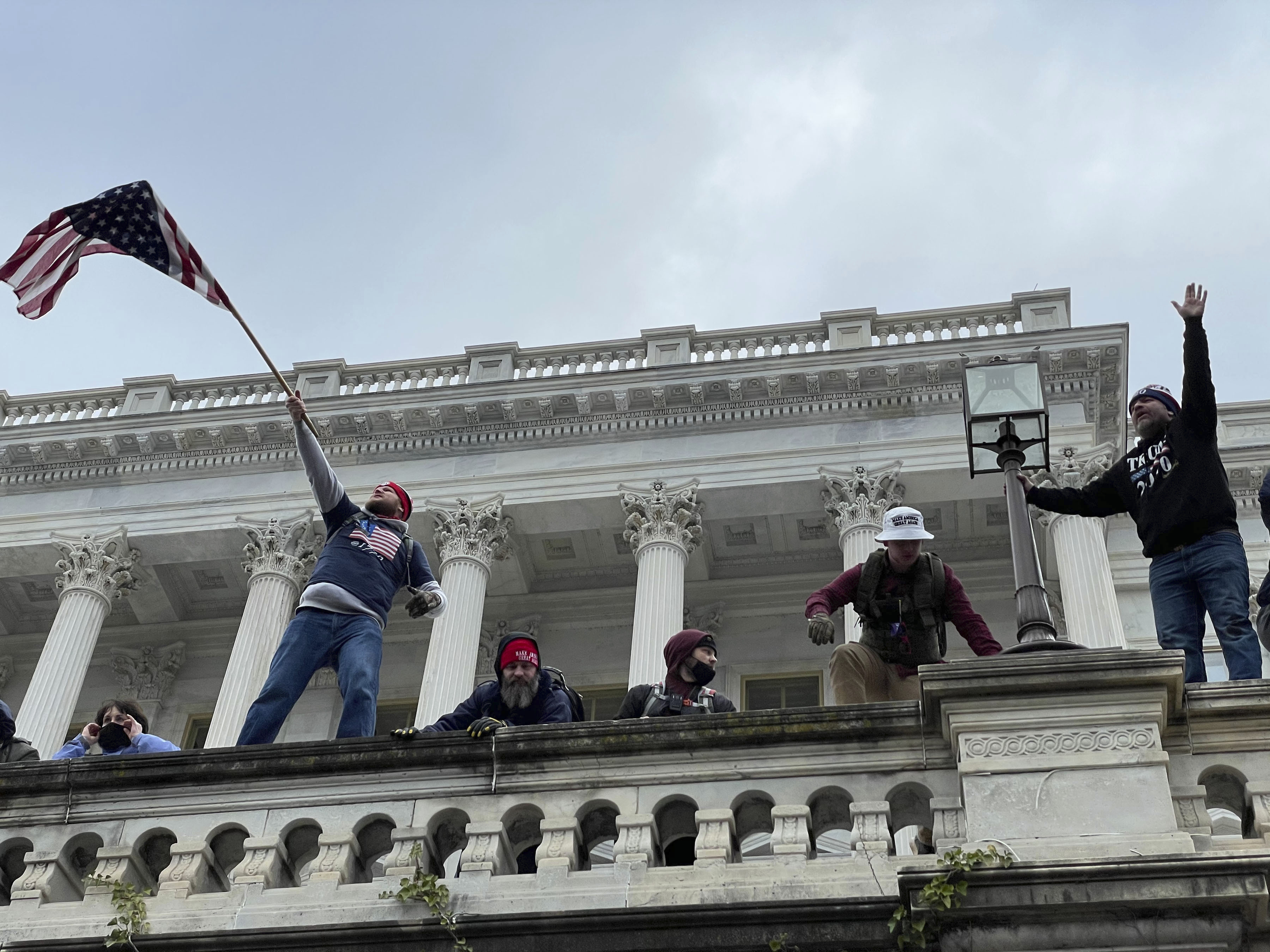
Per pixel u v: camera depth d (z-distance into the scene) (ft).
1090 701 28.35
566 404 115.65
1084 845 26.40
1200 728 28.50
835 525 109.60
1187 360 33.94
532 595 119.03
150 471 120.06
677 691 38.22
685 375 114.01
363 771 31.27
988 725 28.48
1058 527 101.71
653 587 105.50
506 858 29.76
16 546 117.50
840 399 112.78
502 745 30.83
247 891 29.58
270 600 110.52
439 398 116.26
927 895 25.59
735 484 110.22
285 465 118.62
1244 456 110.32
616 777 30.22
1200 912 25.04
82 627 112.06
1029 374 35.63
